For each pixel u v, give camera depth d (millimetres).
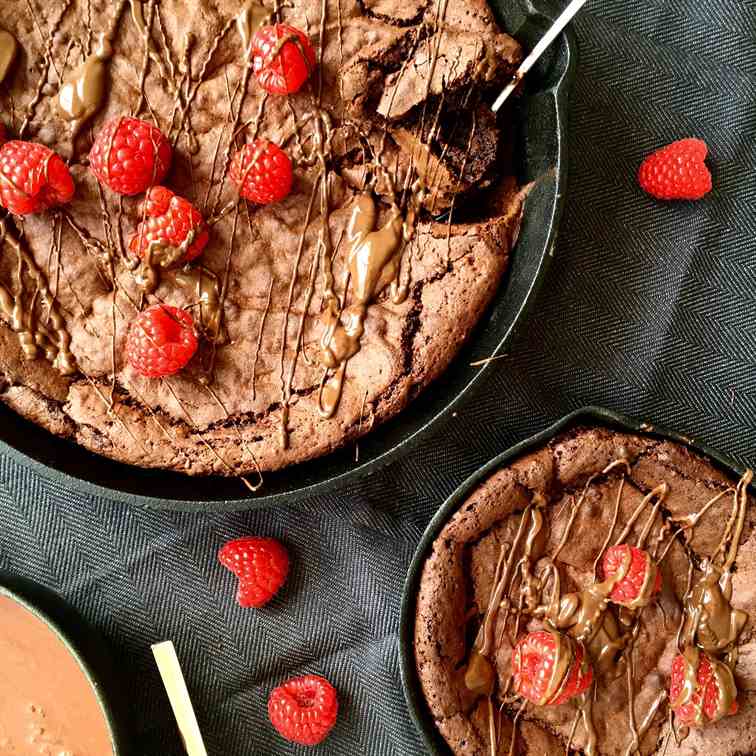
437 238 495
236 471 499
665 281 544
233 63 489
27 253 486
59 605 514
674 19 542
